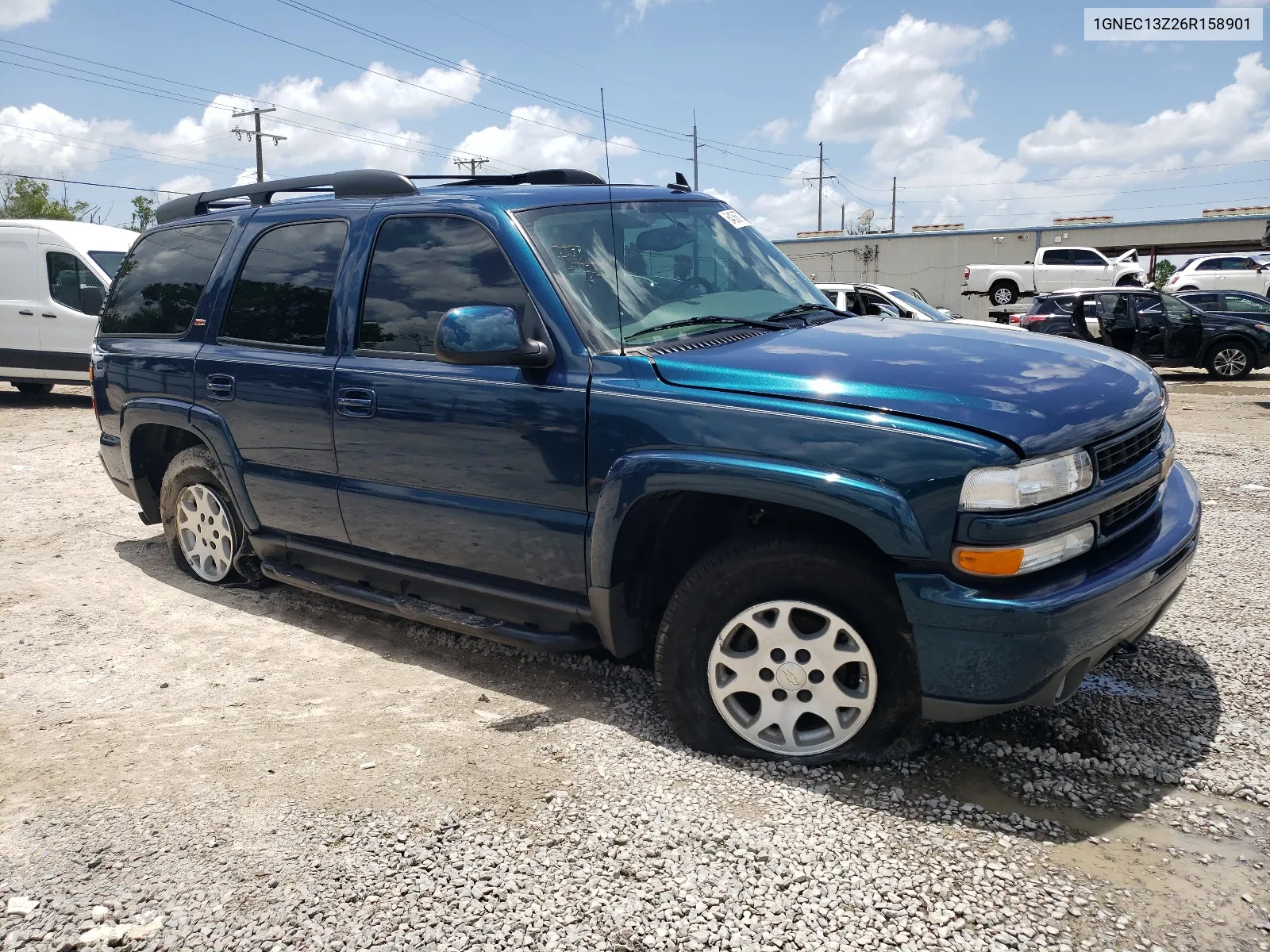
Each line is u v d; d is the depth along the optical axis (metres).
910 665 2.80
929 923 2.27
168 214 5.09
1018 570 2.57
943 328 3.50
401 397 3.58
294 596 4.81
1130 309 16.33
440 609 3.76
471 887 2.43
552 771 3.00
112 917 2.34
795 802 2.78
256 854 2.59
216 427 4.38
